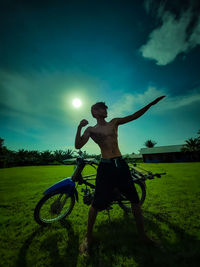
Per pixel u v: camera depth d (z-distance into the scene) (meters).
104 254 1.34
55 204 2.04
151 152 34.75
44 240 1.60
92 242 1.52
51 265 1.25
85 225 1.92
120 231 1.70
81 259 1.30
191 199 2.80
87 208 2.57
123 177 1.41
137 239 1.53
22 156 44.47
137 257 1.28
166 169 9.71
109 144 1.49
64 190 2.08
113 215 2.18
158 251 1.34
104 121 1.66
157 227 1.76
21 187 4.77
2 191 4.17
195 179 5.07
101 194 1.41
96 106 1.64
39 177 7.63
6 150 40.47
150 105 1.67
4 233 1.77
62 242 1.56
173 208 2.36
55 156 49.94
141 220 1.44
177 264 1.18
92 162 2.20
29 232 1.78
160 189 3.72
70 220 2.08
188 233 1.61
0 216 2.30
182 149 32.25
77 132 1.44
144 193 2.42
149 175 2.25
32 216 2.29
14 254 1.39
